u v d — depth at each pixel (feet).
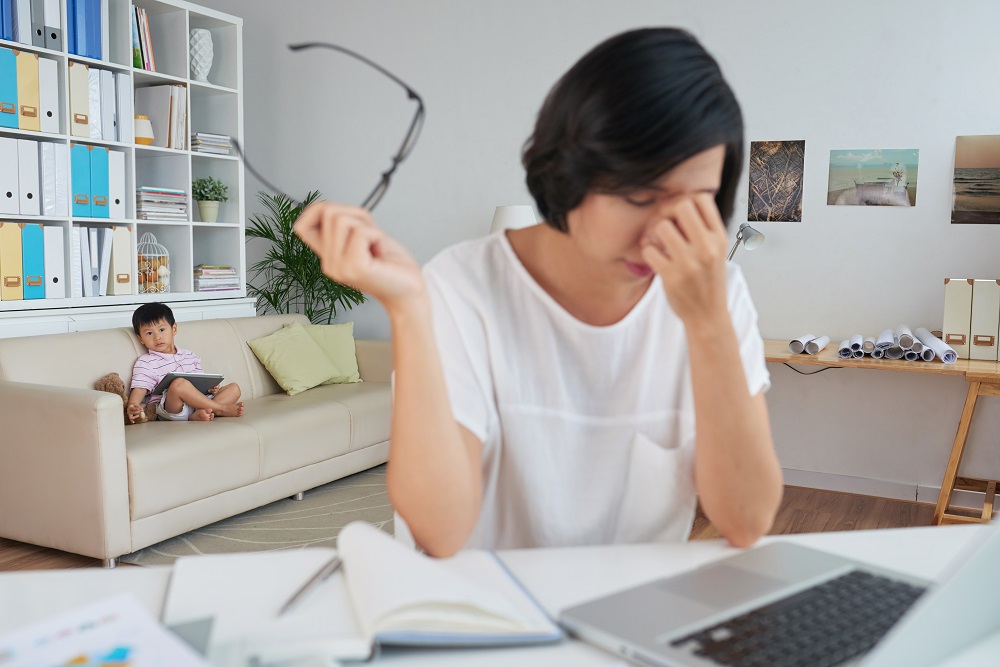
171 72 14.58
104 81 13.09
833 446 13.37
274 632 2.22
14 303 11.89
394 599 2.21
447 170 16.01
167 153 14.64
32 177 12.07
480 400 3.13
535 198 2.89
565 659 2.17
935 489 12.75
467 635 2.20
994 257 12.25
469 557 2.84
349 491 12.41
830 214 13.10
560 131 2.62
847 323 13.15
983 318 11.40
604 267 2.82
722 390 2.82
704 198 2.51
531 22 15.08
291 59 17.26
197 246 16.17
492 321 3.20
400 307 2.67
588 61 2.56
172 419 11.31
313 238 2.58
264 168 17.72
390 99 16.42
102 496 9.11
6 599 2.52
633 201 2.54
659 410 3.32
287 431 11.51
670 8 13.92
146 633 2.14
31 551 9.81
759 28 13.28
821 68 12.96
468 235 15.97
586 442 3.34
